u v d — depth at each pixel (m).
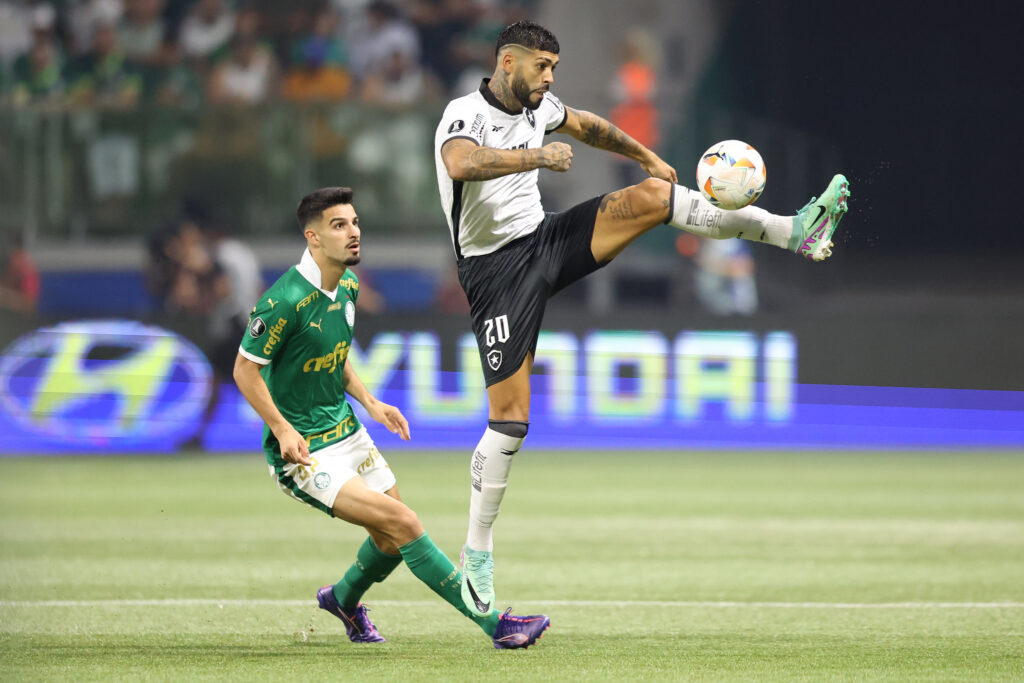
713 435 49.06
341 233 16.58
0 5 59.53
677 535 29.38
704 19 61.25
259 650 17.45
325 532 29.61
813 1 60.03
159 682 15.36
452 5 61.47
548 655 17.03
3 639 18.20
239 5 60.66
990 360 48.78
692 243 55.41
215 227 55.22
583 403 49.62
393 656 16.98
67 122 56.19
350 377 18.08
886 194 57.38
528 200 17.56
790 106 60.19
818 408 48.97
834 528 30.41
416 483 38.72
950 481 39.06
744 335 49.03
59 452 48.31
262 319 16.41
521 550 27.31
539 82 16.75
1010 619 19.88
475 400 48.78
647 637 18.44
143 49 60.47
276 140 57.06
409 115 57.38
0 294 55.09
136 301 55.94
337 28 61.03
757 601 21.58
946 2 59.03
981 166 56.69
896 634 18.64
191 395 48.75
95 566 24.97
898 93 59.03
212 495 36.12
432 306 56.59
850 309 56.38
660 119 58.88
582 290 55.19
